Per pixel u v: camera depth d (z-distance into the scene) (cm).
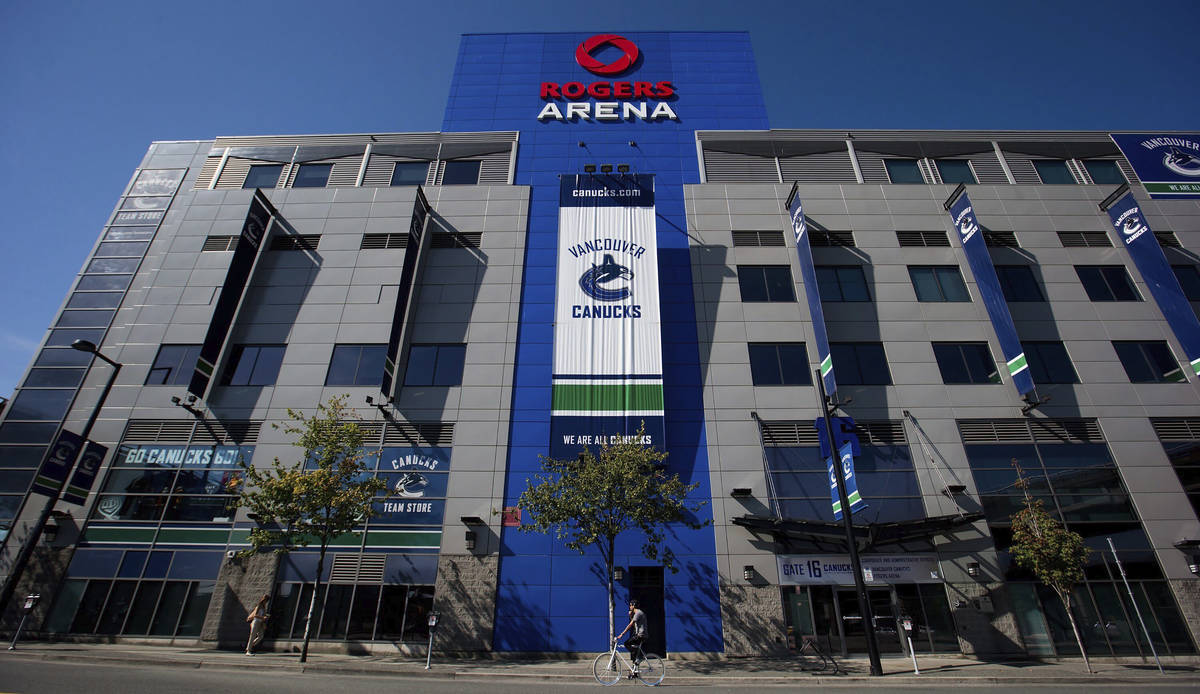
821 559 1983
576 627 1906
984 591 1912
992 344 2344
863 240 2608
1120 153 2864
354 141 2916
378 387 2275
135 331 2380
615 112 3062
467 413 2217
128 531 2027
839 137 2914
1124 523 2006
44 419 2195
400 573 1970
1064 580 1686
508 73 3244
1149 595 1905
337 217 2661
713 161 2862
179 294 2467
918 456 2127
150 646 1848
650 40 3375
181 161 2864
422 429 2189
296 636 1888
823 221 2658
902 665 1703
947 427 2178
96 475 2061
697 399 2253
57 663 1400
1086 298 2453
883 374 2292
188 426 2195
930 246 2595
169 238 2612
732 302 2458
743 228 2642
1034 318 2411
